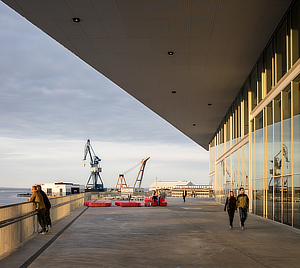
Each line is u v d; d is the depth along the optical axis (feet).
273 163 52.95
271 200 53.83
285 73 45.93
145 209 81.15
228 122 99.35
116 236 35.06
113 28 47.14
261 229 42.37
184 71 64.85
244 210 42.34
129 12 42.63
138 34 48.91
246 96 72.02
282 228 43.55
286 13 43.62
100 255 25.17
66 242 31.01
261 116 60.03
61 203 54.13
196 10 41.93
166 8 41.47
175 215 63.10
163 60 59.06
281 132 48.75
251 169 68.08
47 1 40.37
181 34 48.85
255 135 64.28
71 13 43.16
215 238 34.27
